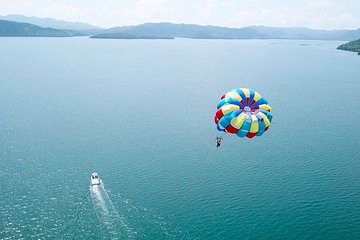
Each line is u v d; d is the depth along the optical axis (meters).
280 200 76.38
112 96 170.62
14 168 87.56
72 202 73.38
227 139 110.62
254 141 109.69
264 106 55.84
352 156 100.25
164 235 64.44
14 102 153.62
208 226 67.31
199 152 100.38
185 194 77.69
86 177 84.00
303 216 71.19
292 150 103.44
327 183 84.38
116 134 113.56
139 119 131.12
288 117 138.50
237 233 65.81
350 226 68.50
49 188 78.44
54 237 63.00
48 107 146.25
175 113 140.88
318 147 106.44
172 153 99.38
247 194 78.44
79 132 114.81
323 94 186.25
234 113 53.59
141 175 85.75
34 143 104.06
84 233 64.19
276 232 66.38
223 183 82.88
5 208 70.69
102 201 73.94
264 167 92.00
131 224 67.00
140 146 103.75
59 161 92.19
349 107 157.00
